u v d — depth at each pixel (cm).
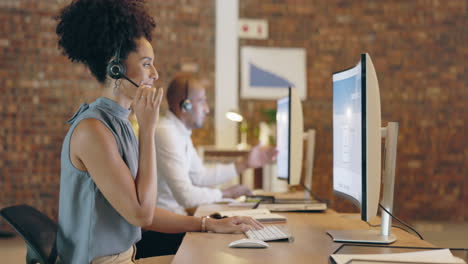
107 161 128
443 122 552
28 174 495
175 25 516
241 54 525
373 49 544
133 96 143
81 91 500
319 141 536
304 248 138
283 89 530
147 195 132
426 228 521
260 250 136
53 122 497
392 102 547
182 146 261
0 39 490
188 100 275
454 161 553
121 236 135
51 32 498
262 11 530
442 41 552
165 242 219
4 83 492
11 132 493
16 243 450
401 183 546
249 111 526
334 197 536
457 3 554
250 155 297
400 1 547
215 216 195
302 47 535
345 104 153
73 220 133
